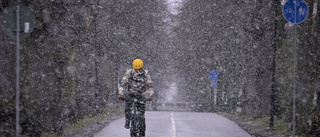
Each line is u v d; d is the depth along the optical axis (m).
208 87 56.59
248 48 27.08
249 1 27.22
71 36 20.34
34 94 14.52
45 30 15.26
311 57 14.55
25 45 12.88
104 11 33.50
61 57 15.66
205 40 53.12
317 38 14.30
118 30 40.22
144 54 51.69
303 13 12.57
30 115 12.35
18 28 10.36
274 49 18.06
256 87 24.56
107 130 16.39
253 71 25.34
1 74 11.48
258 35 24.53
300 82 14.98
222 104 46.94
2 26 11.59
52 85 15.06
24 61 12.67
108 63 35.53
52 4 15.41
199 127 18.39
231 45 42.75
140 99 10.15
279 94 23.42
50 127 14.47
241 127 19.23
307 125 13.61
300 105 14.95
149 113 34.69
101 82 31.06
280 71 23.30
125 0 43.66
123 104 43.72
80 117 22.34
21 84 12.30
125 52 43.41
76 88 22.33
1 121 11.16
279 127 18.33
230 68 45.47
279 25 23.08
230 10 44.12
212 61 53.66
